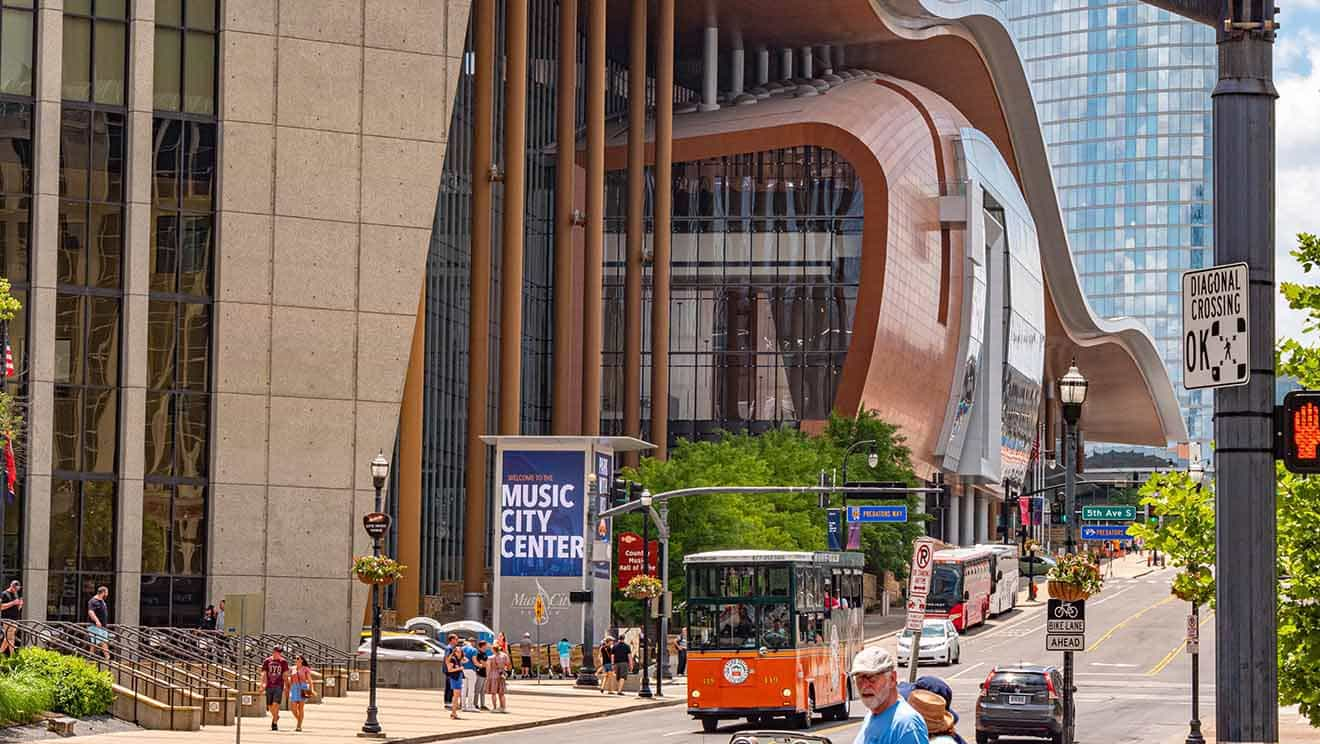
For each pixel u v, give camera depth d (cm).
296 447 6206
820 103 13038
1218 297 1148
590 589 6272
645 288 12750
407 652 6156
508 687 6131
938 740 1278
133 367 6025
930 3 13775
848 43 14238
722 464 8600
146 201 6091
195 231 6188
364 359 6306
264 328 6203
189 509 6100
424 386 9181
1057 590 3159
